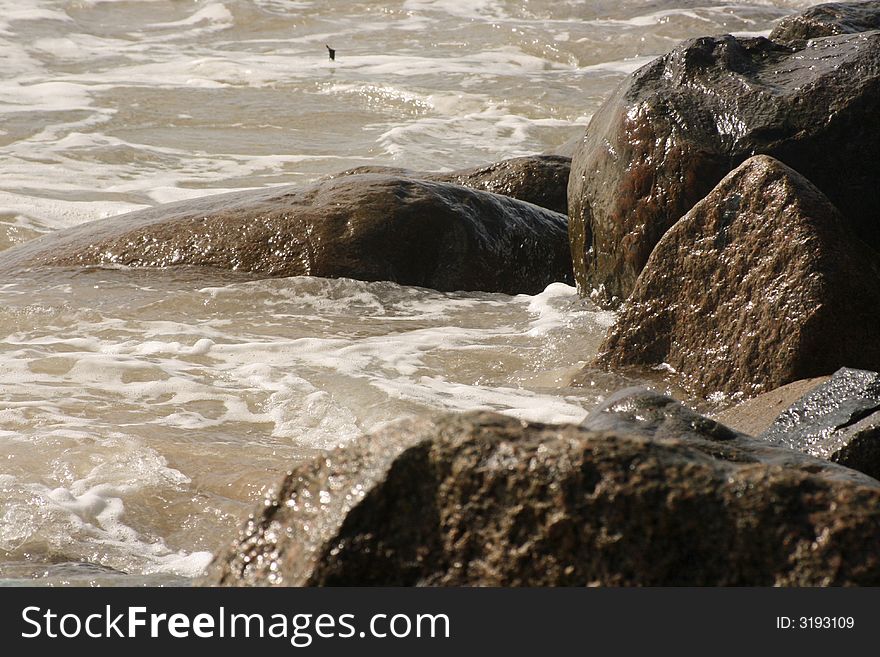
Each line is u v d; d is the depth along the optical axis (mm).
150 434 22438
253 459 21328
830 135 29484
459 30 83062
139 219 37531
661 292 25953
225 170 52562
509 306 33688
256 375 26516
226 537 18406
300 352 28469
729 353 24797
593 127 33188
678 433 14562
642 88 31641
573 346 29016
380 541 10617
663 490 10219
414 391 25438
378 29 84688
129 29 83250
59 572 16422
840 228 24703
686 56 31562
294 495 11156
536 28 81938
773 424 19359
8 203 45375
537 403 24938
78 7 86625
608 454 10383
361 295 33469
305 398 25000
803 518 10086
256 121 61281
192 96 65250
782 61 31703
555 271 37750
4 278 34906
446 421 10852
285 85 68375
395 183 36406
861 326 23953
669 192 30219
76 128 57688
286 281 33688
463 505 10492
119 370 26719
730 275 25047
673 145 30188
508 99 65500
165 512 19172
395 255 35062
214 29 84625
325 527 10719
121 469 20594
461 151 56938
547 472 10344
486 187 41781
